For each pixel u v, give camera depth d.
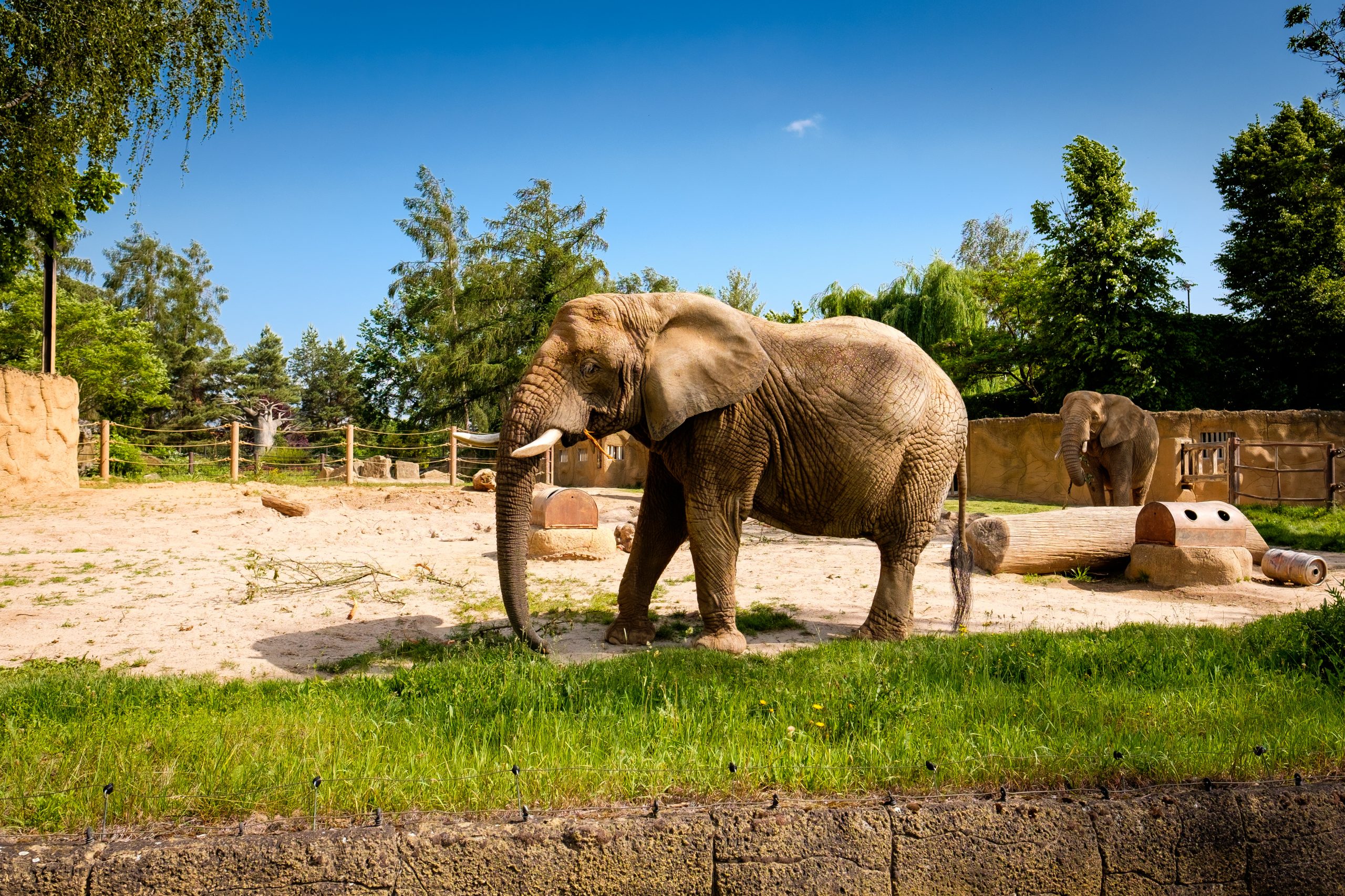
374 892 3.25
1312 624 6.38
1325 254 29.31
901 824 3.50
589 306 6.94
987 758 3.94
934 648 6.57
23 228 21.30
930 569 11.52
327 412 71.56
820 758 4.00
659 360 6.85
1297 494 21.75
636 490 29.08
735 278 57.84
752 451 6.98
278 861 3.21
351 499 19.36
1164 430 21.81
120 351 41.56
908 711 4.75
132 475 24.09
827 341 7.22
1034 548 10.88
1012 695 5.13
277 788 3.61
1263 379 30.58
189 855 3.20
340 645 7.51
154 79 16.66
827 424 7.03
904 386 7.21
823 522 7.39
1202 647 6.37
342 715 4.82
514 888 3.30
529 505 6.80
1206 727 4.47
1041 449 24.48
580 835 3.35
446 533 15.51
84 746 4.14
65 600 9.20
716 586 7.02
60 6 15.53
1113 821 3.60
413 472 33.50
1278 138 30.92
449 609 8.93
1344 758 4.09
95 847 3.23
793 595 9.75
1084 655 6.14
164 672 6.57
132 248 61.94
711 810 3.49
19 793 3.55
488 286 44.94
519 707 4.86
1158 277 30.50
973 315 37.84
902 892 3.46
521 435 6.69
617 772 3.78
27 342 38.75
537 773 3.73
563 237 45.75
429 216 46.88
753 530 15.51
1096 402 16.72
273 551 12.69
